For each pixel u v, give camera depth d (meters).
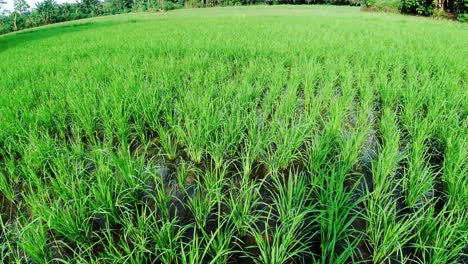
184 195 3.87
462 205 3.16
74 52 12.53
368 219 2.96
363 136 4.38
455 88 6.12
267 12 42.31
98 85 7.02
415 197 3.35
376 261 2.79
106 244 3.14
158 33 17.48
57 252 3.10
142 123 5.46
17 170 4.12
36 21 68.25
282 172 4.21
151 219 3.44
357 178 4.05
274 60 9.17
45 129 5.30
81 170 3.75
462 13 29.28
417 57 9.16
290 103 5.49
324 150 3.93
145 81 7.01
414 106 5.53
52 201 3.67
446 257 2.56
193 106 5.42
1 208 3.75
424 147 4.41
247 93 5.90
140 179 3.58
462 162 3.54
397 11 34.88
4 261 2.99
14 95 6.74
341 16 31.39
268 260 2.72
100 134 5.42
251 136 4.37
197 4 76.31
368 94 5.98
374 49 10.16
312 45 11.13
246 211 3.13
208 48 11.39
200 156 4.38
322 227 2.94
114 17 47.09
